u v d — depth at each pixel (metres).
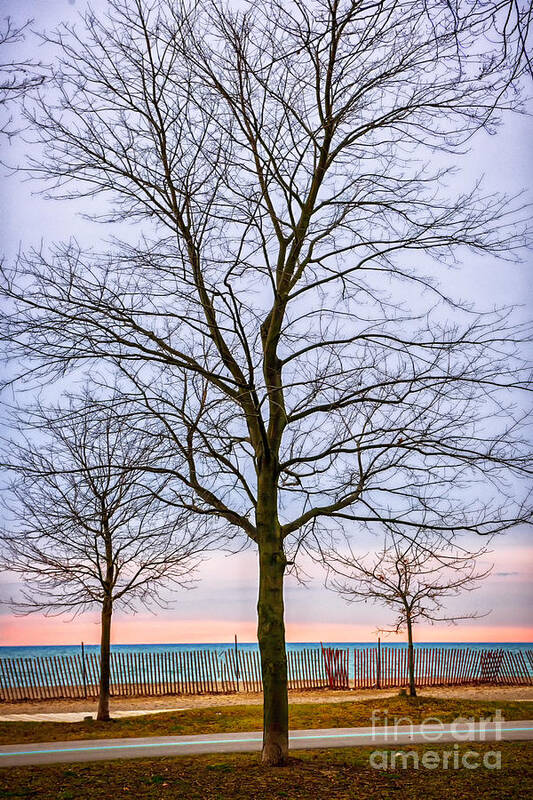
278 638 12.56
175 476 12.78
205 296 13.21
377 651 33.03
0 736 17.12
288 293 13.84
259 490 13.32
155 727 18.61
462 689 32.56
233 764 12.25
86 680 29.09
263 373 13.69
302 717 19.88
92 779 11.00
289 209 13.30
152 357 12.39
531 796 10.04
